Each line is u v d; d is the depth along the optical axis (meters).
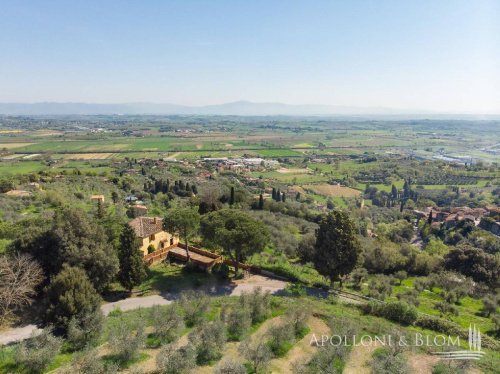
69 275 34.12
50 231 41.69
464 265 67.56
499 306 49.00
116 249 45.31
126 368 25.66
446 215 151.00
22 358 26.12
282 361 27.80
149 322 33.06
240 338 30.55
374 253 67.81
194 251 57.38
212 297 41.47
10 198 94.00
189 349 26.34
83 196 109.50
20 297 36.38
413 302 47.41
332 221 47.84
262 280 49.69
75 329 29.83
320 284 48.81
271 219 89.44
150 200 119.12
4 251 42.31
